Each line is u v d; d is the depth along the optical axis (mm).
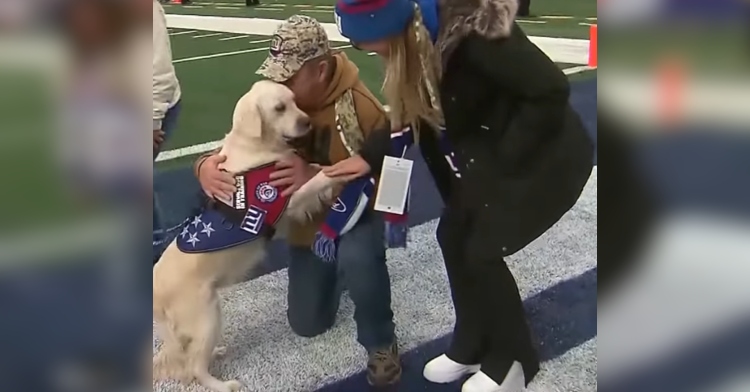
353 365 1818
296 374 1793
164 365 1692
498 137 1590
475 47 1482
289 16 1998
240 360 1784
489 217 1648
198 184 1742
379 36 1526
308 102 1678
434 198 1960
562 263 2074
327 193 1723
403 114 1638
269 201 1698
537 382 1750
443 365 1799
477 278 1735
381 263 1842
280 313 1868
